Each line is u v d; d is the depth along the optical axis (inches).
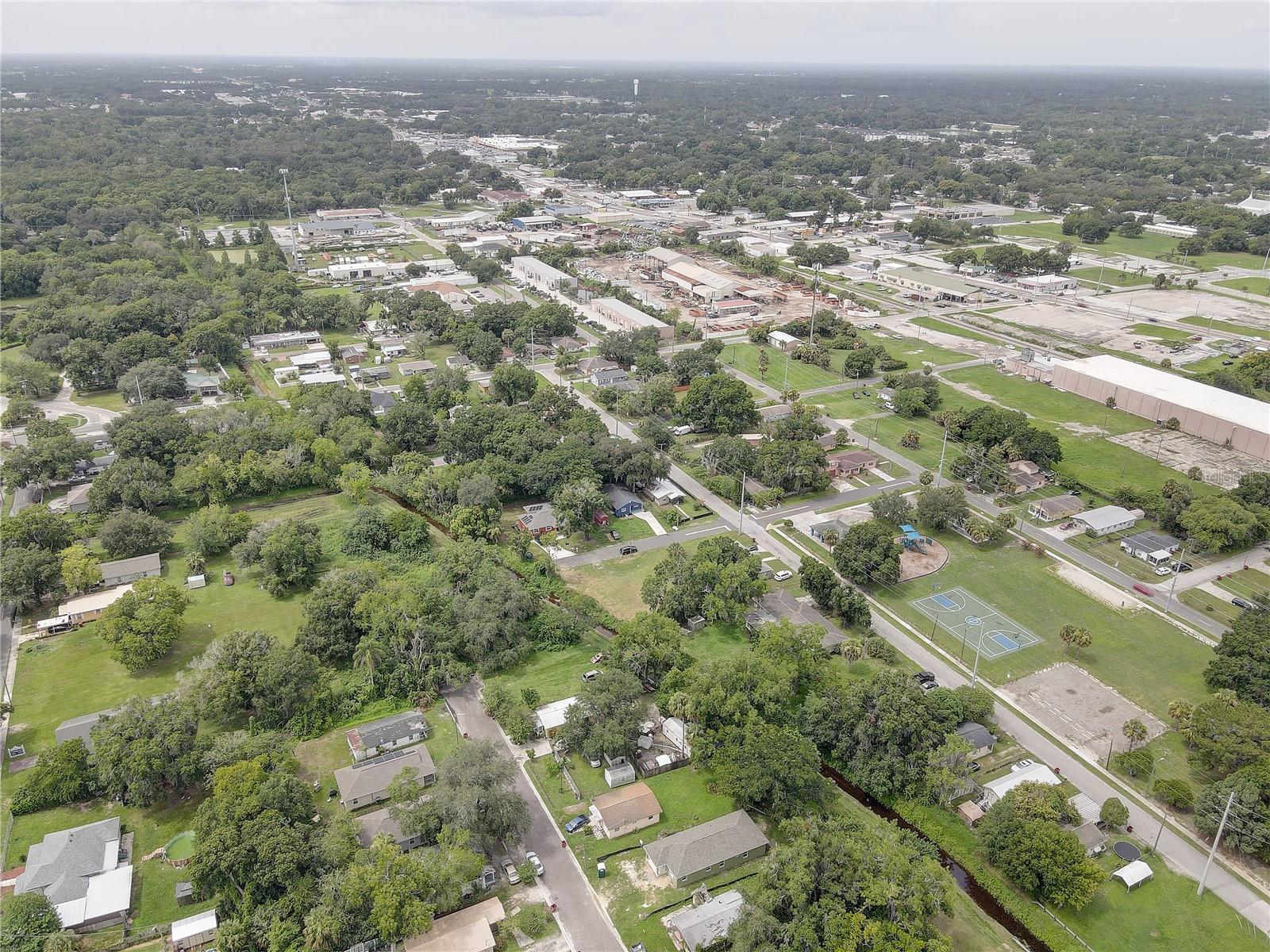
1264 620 4808.1
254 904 3289.9
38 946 3159.5
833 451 7647.6
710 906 3346.5
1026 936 3410.4
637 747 4244.6
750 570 5413.4
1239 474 7130.9
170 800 3981.3
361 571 5315.0
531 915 3316.9
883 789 4023.1
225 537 6087.6
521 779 4101.9
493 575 5315.0
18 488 6934.1
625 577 5772.6
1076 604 5521.7
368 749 4197.8
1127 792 4033.0
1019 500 6840.6
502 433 7111.2
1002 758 4217.5
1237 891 3535.9
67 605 5369.1
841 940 3004.4
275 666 4411.9
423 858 3371.1
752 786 3708.2
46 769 3900.1
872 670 4849.9
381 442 7372.1
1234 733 3998.5
